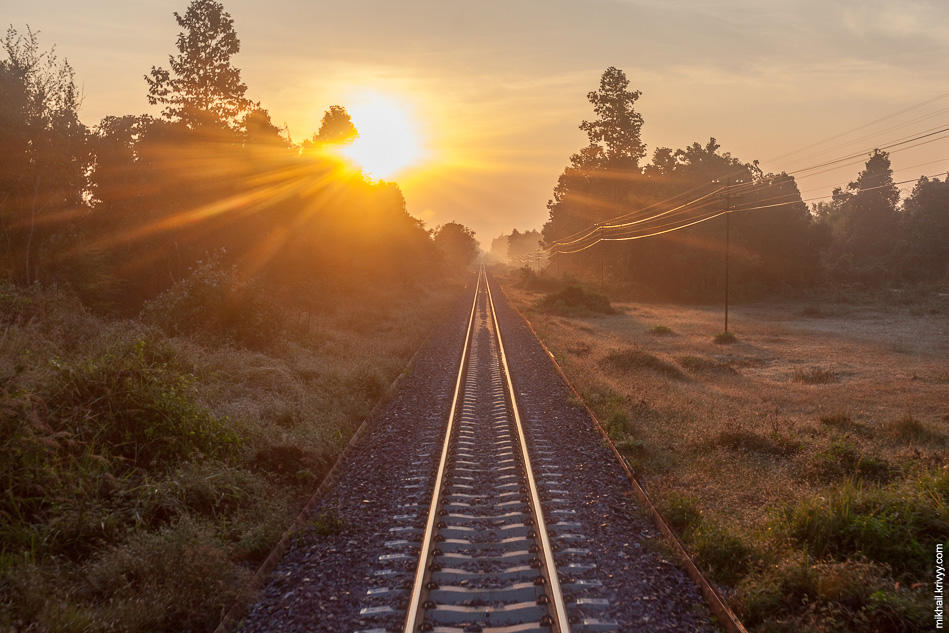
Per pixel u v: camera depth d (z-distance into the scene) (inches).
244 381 552.1
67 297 632.4
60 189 775.1
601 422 503.8
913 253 3070.9
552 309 1919.3
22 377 340.2
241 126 1347.2
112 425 343.6
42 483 285.4
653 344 1184.8
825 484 374.3
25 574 229.8
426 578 240.5
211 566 241.8
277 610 228.8
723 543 266.8
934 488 299.3
